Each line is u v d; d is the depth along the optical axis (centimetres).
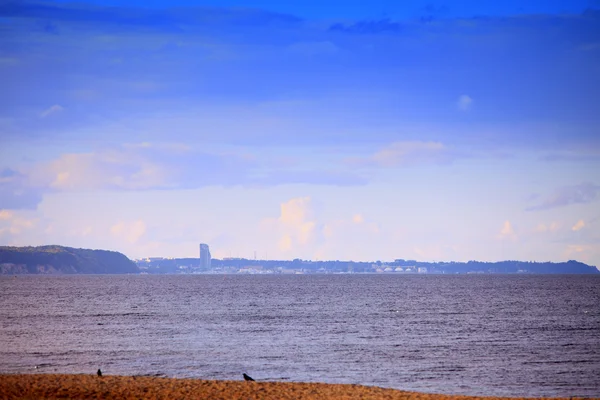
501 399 10575
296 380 13650
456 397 10550
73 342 19475
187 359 16300
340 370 14862
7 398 9862
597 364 15788
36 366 15088
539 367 15338
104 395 10206
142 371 14575
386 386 13088
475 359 16488
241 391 10662
